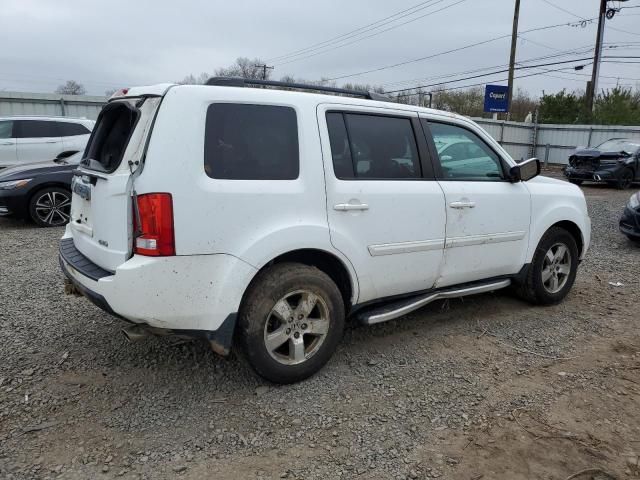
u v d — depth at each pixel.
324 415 3.10
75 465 2.62
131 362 3.70
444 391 3.40
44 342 4.00
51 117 11.30
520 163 4.54
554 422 3.08
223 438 2.86
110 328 4.27
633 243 8.36
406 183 3.82
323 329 3.46
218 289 2.99
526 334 4.39
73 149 11.24
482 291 4.48
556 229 4.98
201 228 2.92
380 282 3.74
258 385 3.41
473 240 4.24
